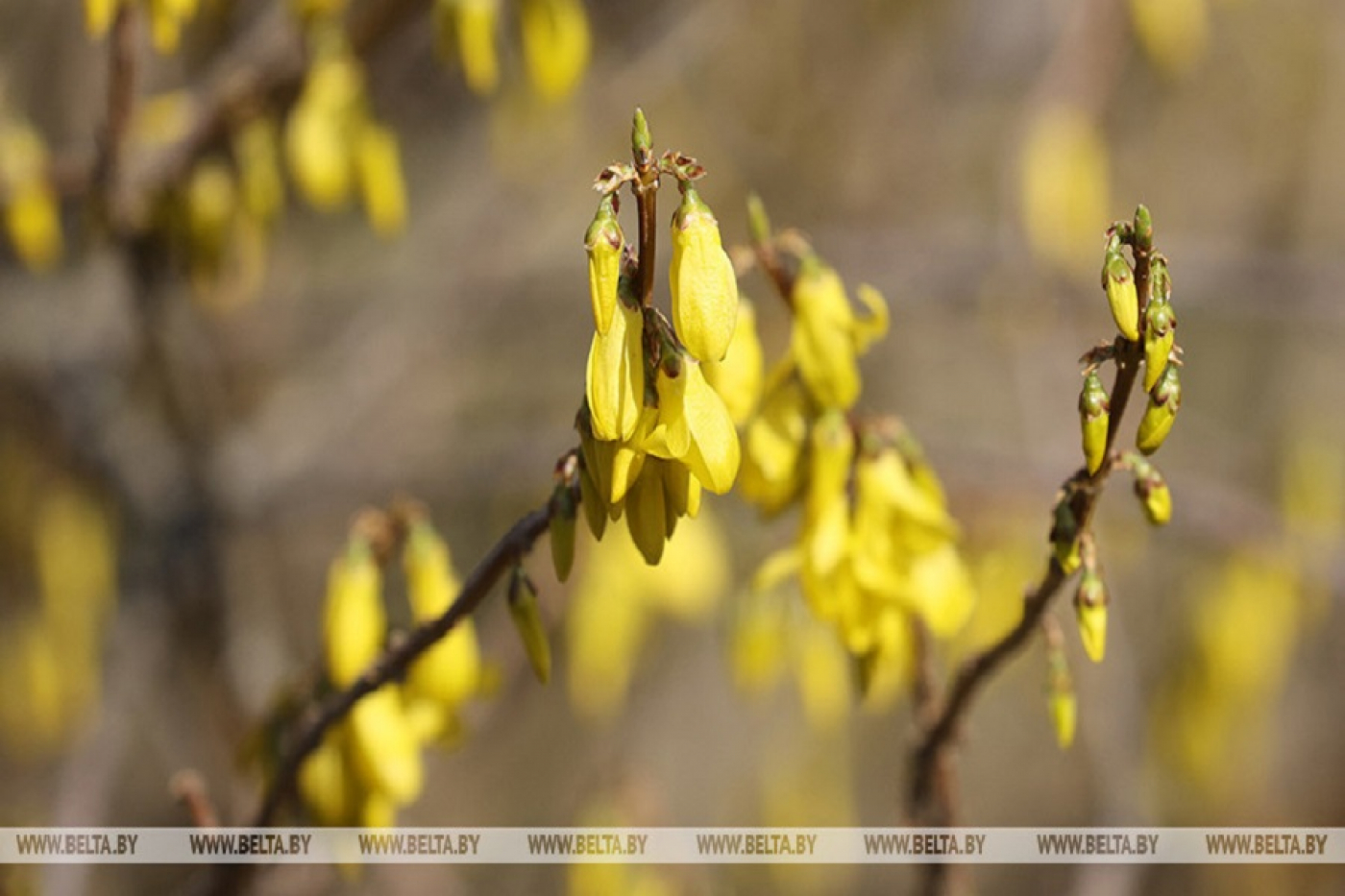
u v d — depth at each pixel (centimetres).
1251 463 641
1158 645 564
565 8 336
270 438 521
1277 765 603
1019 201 527
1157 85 714
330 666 253
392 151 348
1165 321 162
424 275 568
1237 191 742
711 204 623
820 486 235
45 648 471
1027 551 431
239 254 384
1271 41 732
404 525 260
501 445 550
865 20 646
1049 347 559
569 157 567
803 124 646
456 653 246
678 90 605
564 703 594
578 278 573
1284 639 487
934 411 649
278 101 363
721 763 607
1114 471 192
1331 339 727
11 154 369
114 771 448
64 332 482
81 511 472
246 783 405
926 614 233
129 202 373
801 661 359
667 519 175
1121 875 378
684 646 609
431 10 355
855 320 232
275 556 569
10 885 317
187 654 468
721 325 165
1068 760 629
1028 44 656
